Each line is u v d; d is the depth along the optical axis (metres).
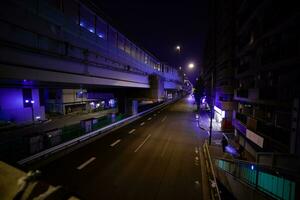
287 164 7.58
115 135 24.94
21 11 10.62
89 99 53.66
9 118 31.98
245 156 17.92
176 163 16.30
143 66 34.91
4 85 20.47
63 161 15.64
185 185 12.60
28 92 36.09
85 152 18.02
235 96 23.23
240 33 22.34
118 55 23.91
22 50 10.87
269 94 13.72
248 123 17.41
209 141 21.81
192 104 73.81
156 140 23.05
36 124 34.69
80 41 16.14
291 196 5.84
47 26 12.53
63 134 21.06
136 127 30.44
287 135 10.99
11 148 15.80
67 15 14.59
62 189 1.61
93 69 18.31
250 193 8.08
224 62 32.38
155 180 13.16
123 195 11.24
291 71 11.56
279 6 13.01
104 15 19.97
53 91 46.66
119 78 24.17
